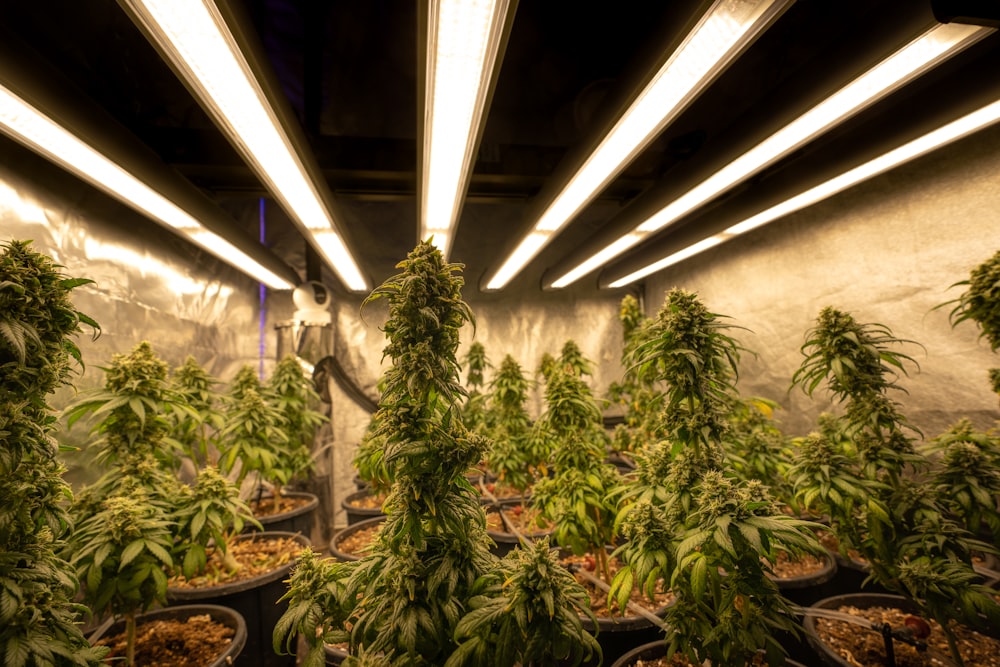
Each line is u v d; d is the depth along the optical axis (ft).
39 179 10.44
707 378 7.08
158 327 14.56
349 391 21.27
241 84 7.02
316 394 16.89
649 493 7.87
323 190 11.29
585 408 10.75
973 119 8.40
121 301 12.92
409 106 17.38
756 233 16.79
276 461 13.70
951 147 10.88
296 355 19.29
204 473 9.98
